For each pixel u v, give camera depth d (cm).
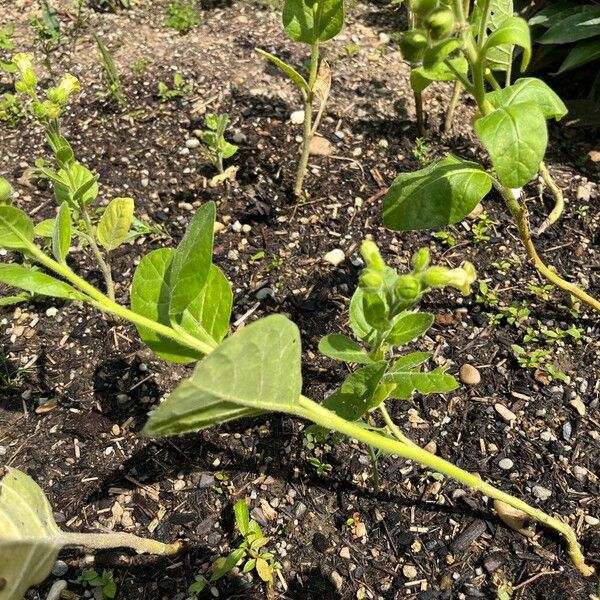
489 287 69
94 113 87
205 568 52
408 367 43
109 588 51
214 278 38
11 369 64
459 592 51
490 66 65
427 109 85
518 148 41
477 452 58
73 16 102
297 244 73
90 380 63
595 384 61
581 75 88
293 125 84
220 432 59
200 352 37
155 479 57
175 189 78
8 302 65
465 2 63
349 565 52
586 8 83
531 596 50
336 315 67
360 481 56
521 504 45
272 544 54
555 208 69
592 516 54
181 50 95
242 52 94
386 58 92
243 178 79
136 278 37
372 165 80
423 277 35
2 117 86
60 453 58
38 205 78
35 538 40
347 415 42
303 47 94
